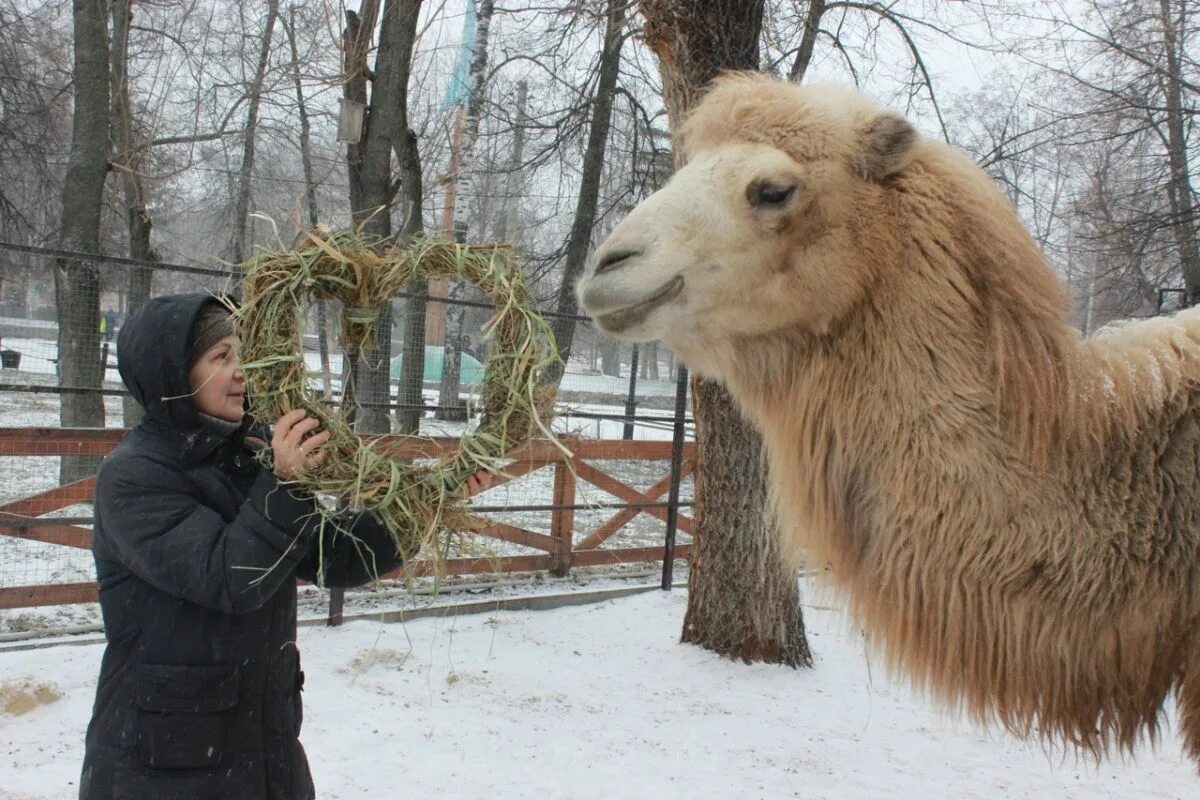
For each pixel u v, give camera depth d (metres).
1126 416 2.44
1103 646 2.41
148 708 2.15
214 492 2.27
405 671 5.71
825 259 2.64
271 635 2.33
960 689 2.55
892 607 2.61
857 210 2.66
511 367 2.43
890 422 2.56
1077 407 2.44
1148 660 2.42
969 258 2.56
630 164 15.36
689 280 2.67
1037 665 2.45
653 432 14.48
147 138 14.69
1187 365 2.51
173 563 2.07
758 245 2.66
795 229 2.66
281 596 2.38
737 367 2.92
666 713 5.39
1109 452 2.43
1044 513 2.39
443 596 7.50
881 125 2.65
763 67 7.71
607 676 5.93
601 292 2.66
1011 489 2.40
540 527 9.11
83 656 5.68
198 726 2.16
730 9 5.55
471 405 2.51
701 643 6.47
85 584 6.24
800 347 2.78
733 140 2.82
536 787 4.38
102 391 5.86
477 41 14.33
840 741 5.17
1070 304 2.68
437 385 13.02
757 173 2.65
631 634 6.86
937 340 2.52
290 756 2.37
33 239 17.06
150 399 2.21
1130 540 2.38
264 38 15.74
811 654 6.56
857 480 2.68
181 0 16.02
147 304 2.26
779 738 5.16
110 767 2.15
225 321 2.29
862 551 2.71
